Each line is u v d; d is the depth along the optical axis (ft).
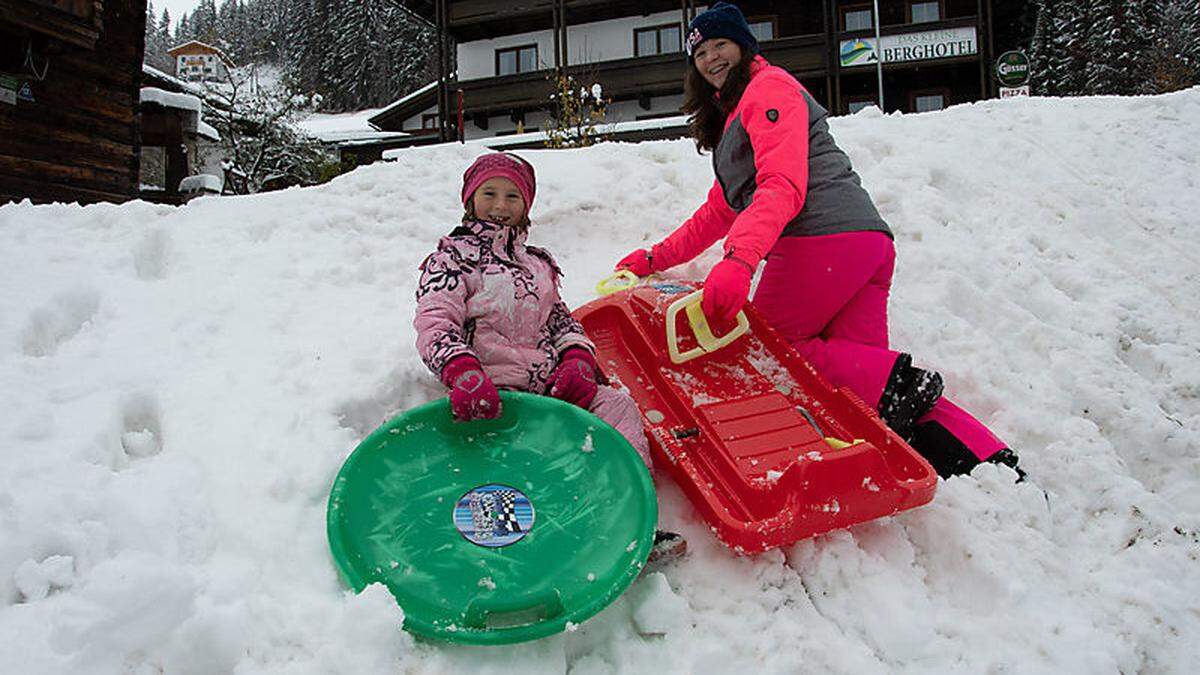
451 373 5.74
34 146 24.95
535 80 63.87
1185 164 12.32
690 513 6.09
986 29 57.72
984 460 6.65
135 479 5.66
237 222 9.98
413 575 5.02
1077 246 10.46
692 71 8.17
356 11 161.48
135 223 9.90
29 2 22.52
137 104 28.37
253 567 5.16
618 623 5.20
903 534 6.10
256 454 5.97
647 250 9.31
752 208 6.69
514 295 6.56
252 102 63.00
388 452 5.63
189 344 7.44
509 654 4.83
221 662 4.54
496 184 7.09
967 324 8.77
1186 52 91.97
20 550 4.92
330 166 61.05
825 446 6.34
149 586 4.61
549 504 5.56
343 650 4.59
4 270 8.33
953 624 5.50
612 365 7.34
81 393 6.54
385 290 8.87
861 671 5.06
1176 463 7.44
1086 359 8.40
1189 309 9.52
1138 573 6.22
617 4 63.46
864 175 11.27
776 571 5.62
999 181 11.57
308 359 7.24
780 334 7.47
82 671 4.37
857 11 62.34
